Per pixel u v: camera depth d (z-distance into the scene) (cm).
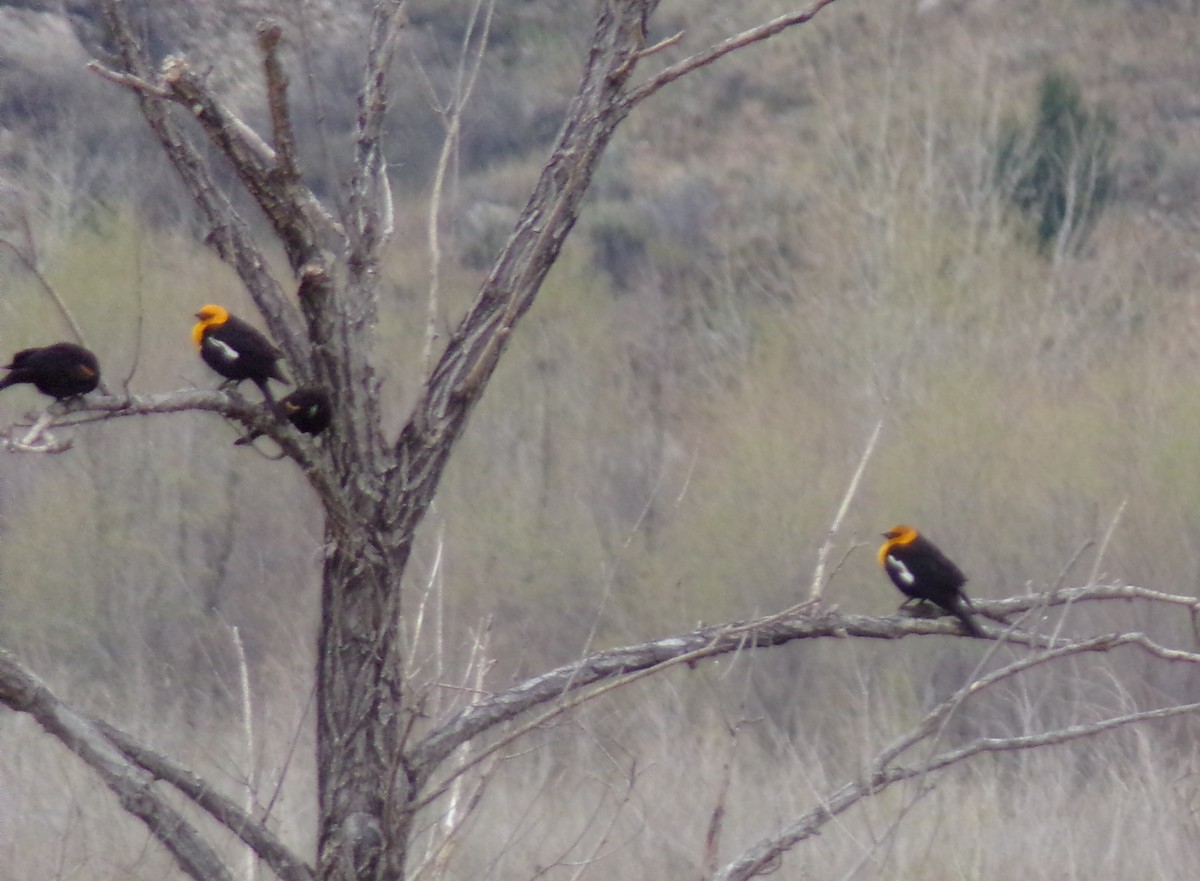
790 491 1942
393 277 1656
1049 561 1856
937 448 1959
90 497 1788
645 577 1845
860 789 524
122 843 817
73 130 1988
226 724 1064
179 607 1698
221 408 457
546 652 1733
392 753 490
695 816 941
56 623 1677
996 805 1045
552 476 1961
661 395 2198
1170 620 1734
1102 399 2030
